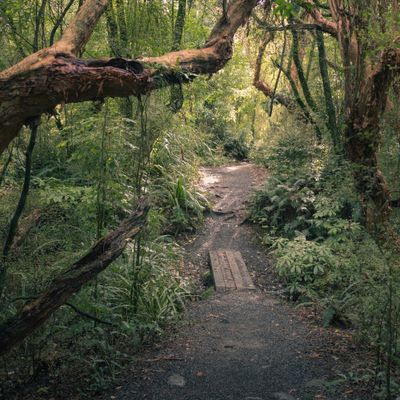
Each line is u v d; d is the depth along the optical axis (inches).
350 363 170.9
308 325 215.6
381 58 160.2
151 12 192.2
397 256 159.6
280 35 327.6
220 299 253.1
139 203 142.3
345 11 170.7
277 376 162.4
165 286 235.0
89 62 120.5
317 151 388.8
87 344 159.2
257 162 529.3
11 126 115.3
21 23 168.7
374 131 169.9
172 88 170.4
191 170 424.2
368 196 171.8
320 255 265.7
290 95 439.8
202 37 278.4
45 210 188.4
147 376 161.0
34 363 155.9
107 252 131.5
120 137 188.5
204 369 167.6
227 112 663.8
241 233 365.1
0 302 153.7
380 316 168.1
